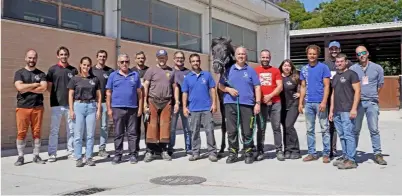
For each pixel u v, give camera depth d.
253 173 7.17
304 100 8.47
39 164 8.19
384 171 7.18
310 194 5.67
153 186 6.25
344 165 7.47
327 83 8.03
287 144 8.75
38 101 8.16
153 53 14.84
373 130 7.87
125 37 13.86
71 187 6.24
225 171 7.39
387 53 35.94
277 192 5.80
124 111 8.23
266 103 8.45
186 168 7.74
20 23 10.30
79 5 12.13
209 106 8.62
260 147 8.60
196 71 8.62
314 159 8.44
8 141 10.08
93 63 12.35
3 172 7.39
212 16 19.08
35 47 10.66
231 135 8.27
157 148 8.91
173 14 16.41
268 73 8.46
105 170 7.60
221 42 8.26
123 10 13.80
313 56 8.16
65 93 8.59
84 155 8.90
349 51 34.12
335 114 7.70
